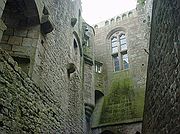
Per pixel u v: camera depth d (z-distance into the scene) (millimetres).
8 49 5859
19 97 4598
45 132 5852
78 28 12742
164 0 4398
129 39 18234
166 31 4234
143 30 17797
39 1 6387
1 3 4336
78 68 11922
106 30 20141
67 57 9492
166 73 4230
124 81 16266
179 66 3502
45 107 6109
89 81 14195
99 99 15961
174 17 3770
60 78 8078
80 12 13914
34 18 6352
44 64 6535
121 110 14102
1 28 4367
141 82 15320
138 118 12992
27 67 5652
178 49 3541
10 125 4148
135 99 14430
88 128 13469
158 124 4836
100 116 14383
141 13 18750
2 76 4035
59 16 8789
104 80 17141
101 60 18531
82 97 12133
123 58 18281
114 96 15406
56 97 7309
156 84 5062
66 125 8195
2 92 3977
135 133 12547
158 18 4930
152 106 5473
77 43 12328
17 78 4594
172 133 3852
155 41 5242
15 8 6316
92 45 16203
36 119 5328
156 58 5098
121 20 19969
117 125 13328
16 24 6277
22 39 6059
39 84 5953
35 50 5941
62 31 9008
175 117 3693
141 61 16453
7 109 4098
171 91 3912
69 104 9133
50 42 7293
